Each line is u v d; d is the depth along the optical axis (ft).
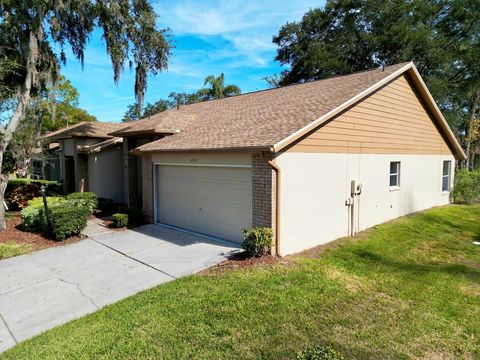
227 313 15.67
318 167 27.27
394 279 20.17
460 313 15.87
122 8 37.32
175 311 16.02
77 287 20.25
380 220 35.86
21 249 28.40
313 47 84.12
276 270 21.17
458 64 78.54
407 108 39.01
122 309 16.60
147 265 23.45
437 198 47.78
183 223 34.01
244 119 33.40
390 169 37.50
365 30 80.94
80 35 39.73
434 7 74.49
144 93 41.96
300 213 25.93
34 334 15.11
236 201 27.71
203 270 21.88
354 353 12.64
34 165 81.87
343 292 18.06
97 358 12.60
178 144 31.94
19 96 37.09
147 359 12.44
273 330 14.23
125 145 46.52
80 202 40.45
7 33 36.14
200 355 12.58
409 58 73.41
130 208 39.83
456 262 23.77
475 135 92.38
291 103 33.55
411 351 12.83
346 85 34.17
